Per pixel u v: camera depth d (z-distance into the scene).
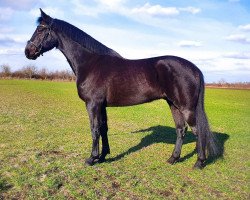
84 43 6.95
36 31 7.12
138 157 7.80
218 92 47.84
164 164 7.28
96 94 6.69
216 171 6.94
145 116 17.03
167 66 6.43
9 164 6.93
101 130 7.23
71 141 9.50
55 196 5.30
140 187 5.81
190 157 7.89
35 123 12.87
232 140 10.52
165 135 10.85
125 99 6.69
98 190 5.64
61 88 41.78
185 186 6.03
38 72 78.62
